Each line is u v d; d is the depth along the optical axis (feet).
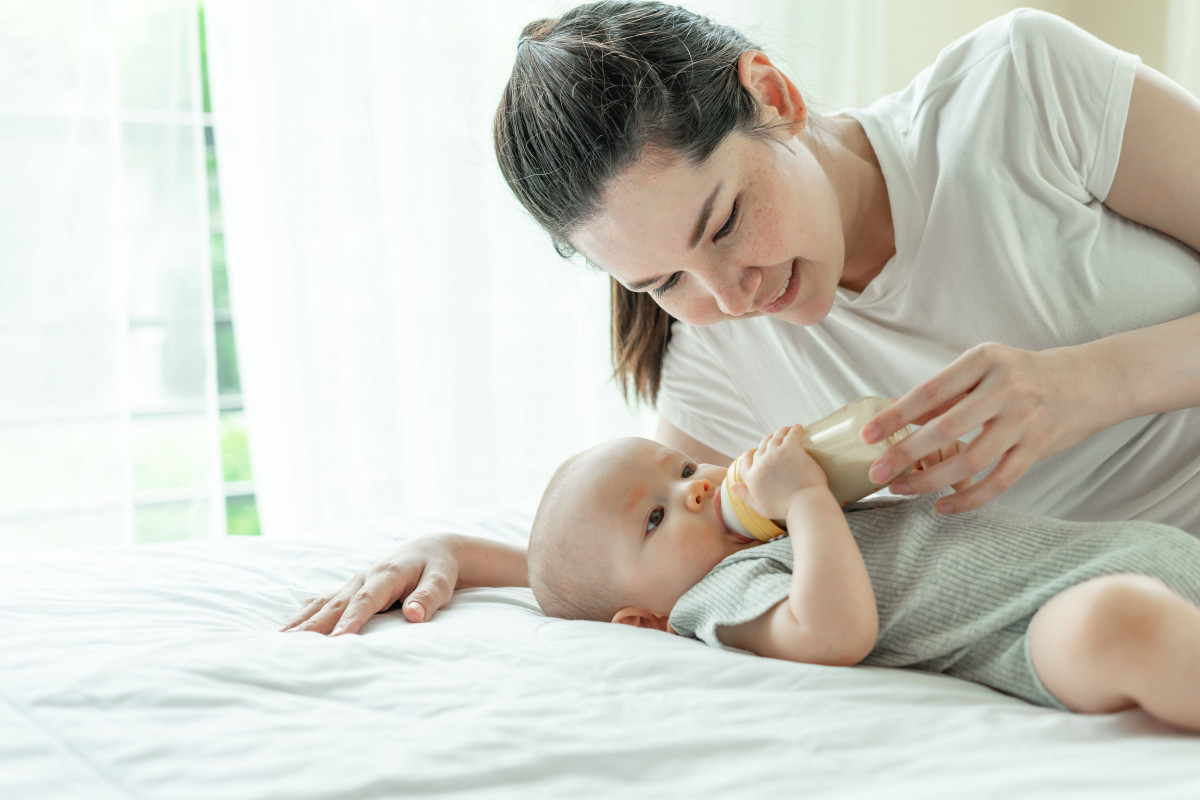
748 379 4.86
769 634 3.06
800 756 2.13
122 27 8.32
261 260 8.69
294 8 8.62
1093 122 3.78
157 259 8.54
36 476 8.10
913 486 3.03
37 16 7.97
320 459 8.83
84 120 8.11
